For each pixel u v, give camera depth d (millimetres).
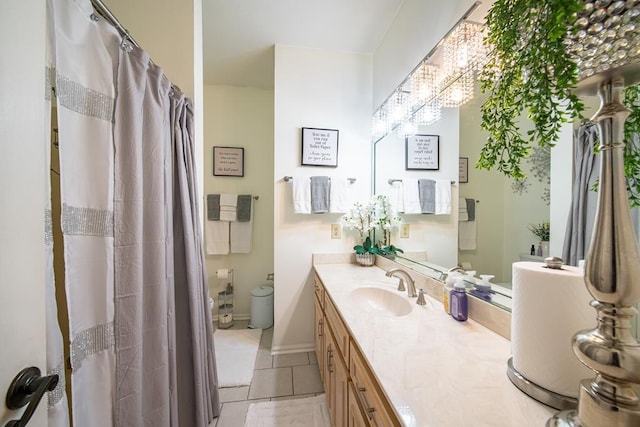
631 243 374
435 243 1321
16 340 421
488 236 974
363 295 1429
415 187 1519
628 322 387
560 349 523
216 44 2061
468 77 1071
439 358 716
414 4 1499
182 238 1163
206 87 2713
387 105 1839
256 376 1803
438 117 1287
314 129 2111
